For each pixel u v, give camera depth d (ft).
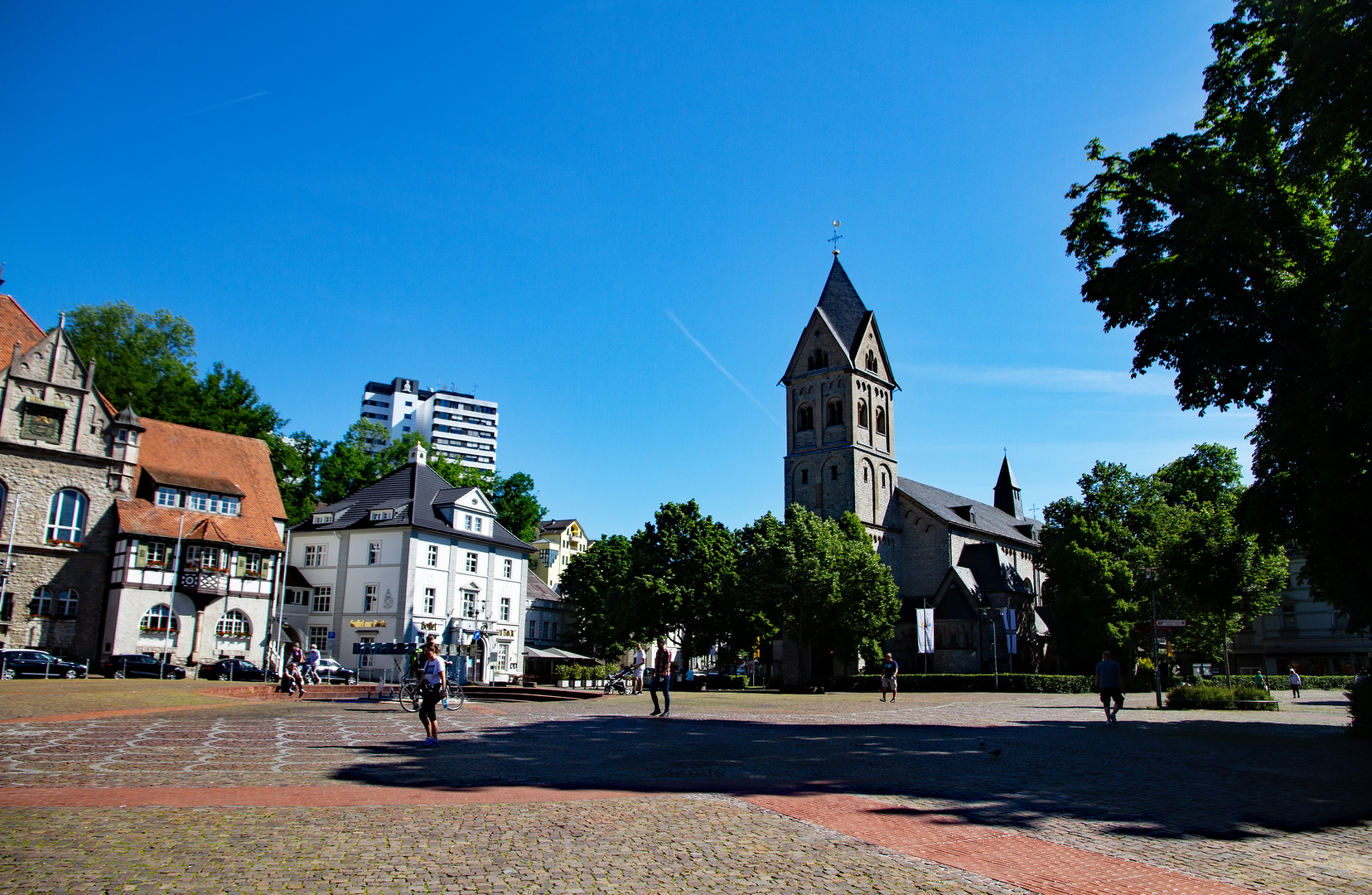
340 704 105.50
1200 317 81.25
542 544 453.99
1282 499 83.61
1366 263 59.72
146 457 190.49
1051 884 28.76
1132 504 219.20
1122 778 51.90
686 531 228.63
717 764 56.03
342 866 27.76
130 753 53.78
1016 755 63.62
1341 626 235.40
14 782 42.14
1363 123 66.59
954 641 228.84
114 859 27.61
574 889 26.45
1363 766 59.36
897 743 72.33
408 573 208.85
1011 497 347.15
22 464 166.61
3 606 161.58
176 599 179.52
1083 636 203.72
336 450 282.77
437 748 61.00
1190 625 189.78
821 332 258.78
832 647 209.15
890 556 252.01
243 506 197.88
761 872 29.09
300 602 217.56
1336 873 31.07
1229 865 31.86
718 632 227.81
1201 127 86.33
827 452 250.57
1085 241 92.38
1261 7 76.74
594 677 247.70
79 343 227.20
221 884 25.45
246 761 51.57
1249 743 74.02
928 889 27.76
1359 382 63.31
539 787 44.55
